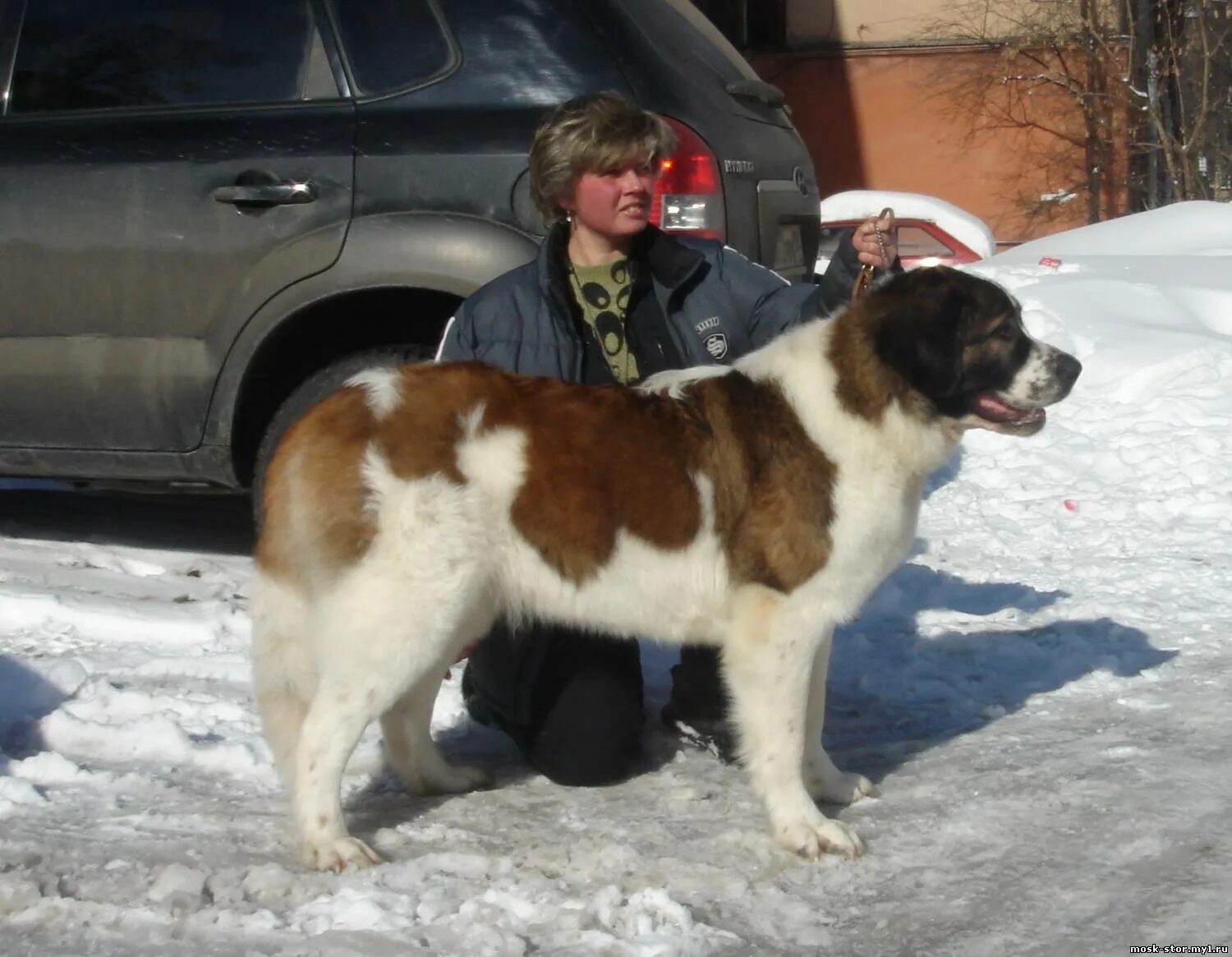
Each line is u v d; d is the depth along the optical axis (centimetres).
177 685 508
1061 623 567
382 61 590
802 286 463
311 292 580
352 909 338
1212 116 2014
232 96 602
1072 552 667
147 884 354
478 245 565
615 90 581
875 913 346
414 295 584
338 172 577
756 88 650
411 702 416
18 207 607
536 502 378
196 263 591
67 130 609
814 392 387
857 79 2269
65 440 624
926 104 2255
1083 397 860
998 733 464
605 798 424
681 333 452
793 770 385
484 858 370
